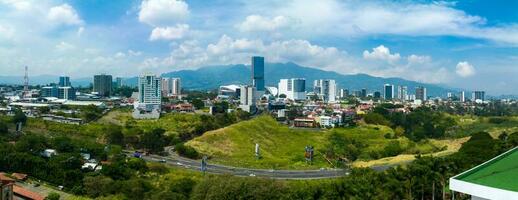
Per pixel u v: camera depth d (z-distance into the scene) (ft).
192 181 547.90
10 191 469.98
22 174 621.31
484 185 174.81
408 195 384.06
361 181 384.47
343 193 370.12
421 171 395.14
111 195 507.71
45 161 636.89
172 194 482.69
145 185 544.62
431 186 390.42
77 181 592.19
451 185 187.42
